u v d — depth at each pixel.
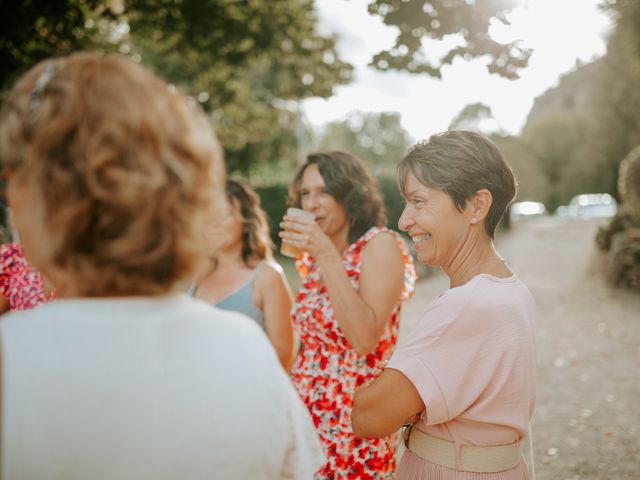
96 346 0.75
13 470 0.69
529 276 13.30
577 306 9.47
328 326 1.97
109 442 0.73
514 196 1.48
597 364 6.15
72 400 0.72
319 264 1.90
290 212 1.92
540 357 6.48
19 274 1.84
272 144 25.03
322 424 1.94
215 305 2.39
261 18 8.23
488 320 1.29
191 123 0.84
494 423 1.32
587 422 4.63
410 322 8.18
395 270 1.95
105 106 0.75
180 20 7.48
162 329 0.79
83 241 0.75
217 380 0.81
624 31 14.57
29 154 0.75
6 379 0.70
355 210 2.17
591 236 22.86
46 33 5.71
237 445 0.81
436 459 1.37
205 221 0.85
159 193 0.76
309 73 9.41
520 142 55.50
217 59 8.80
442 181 1.41
